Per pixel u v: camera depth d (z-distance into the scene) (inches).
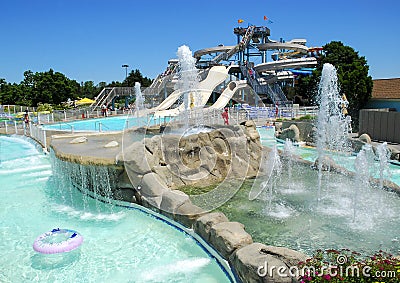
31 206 380.8
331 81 661.3
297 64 1883.6
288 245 273.7
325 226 308.5
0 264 261.7
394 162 561.6
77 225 330.6
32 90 2603.3
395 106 1112.8
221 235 255.6
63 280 240.7
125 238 301.6
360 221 317.7
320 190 410.6
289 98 1971.0
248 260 214.5
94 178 395.5
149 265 257.3
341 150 678.5
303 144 757.3
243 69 1739.7
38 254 275.7
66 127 1015.6
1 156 649.0
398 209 345.4
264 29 2108.8
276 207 357.7
